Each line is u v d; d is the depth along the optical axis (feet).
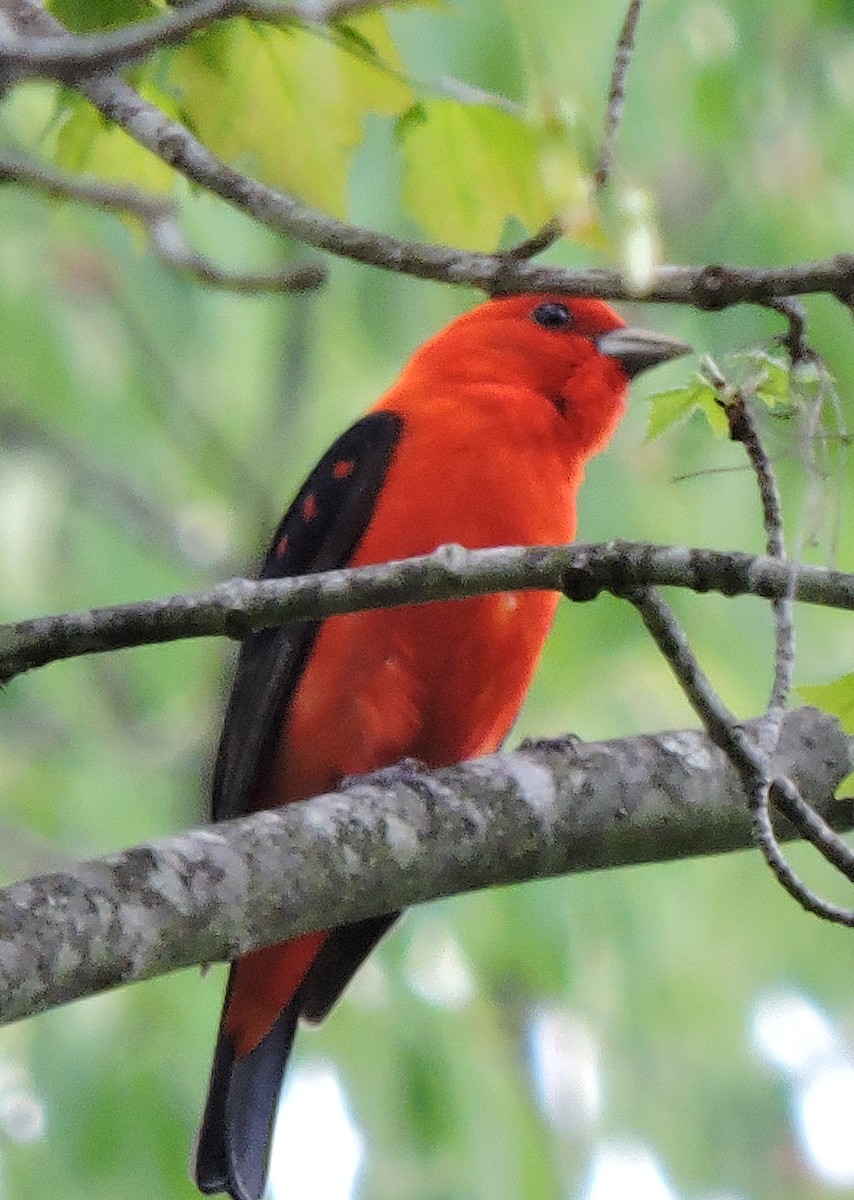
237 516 47.24
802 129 42.52
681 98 41.42
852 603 21.68
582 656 42.01
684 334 41.88
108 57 17.99
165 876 21.44
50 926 20.47
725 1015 45.70
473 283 21.43
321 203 23.79
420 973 39.63
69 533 47.75
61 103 24.49
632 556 21.74
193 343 48.06
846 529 39.14
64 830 41.32
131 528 48.06
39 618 21.31
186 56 23.11
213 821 31.07
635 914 41.50
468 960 39.88
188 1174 34.50
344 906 22.99
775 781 21.75
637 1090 44.55
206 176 22.49
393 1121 37.96
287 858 22.48
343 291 46.57
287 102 23.35
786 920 46.11
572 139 20.53
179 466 50.78
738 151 42.47
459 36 37.22
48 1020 37.47
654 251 20.33
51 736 45.70
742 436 23.41
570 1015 43.62
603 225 20.45
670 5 40.70
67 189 20.72
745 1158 46.03
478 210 23.62
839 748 25.82
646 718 42.75
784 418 23.53
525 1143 38.55
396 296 46.06
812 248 42.65
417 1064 38.09
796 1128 46.37
